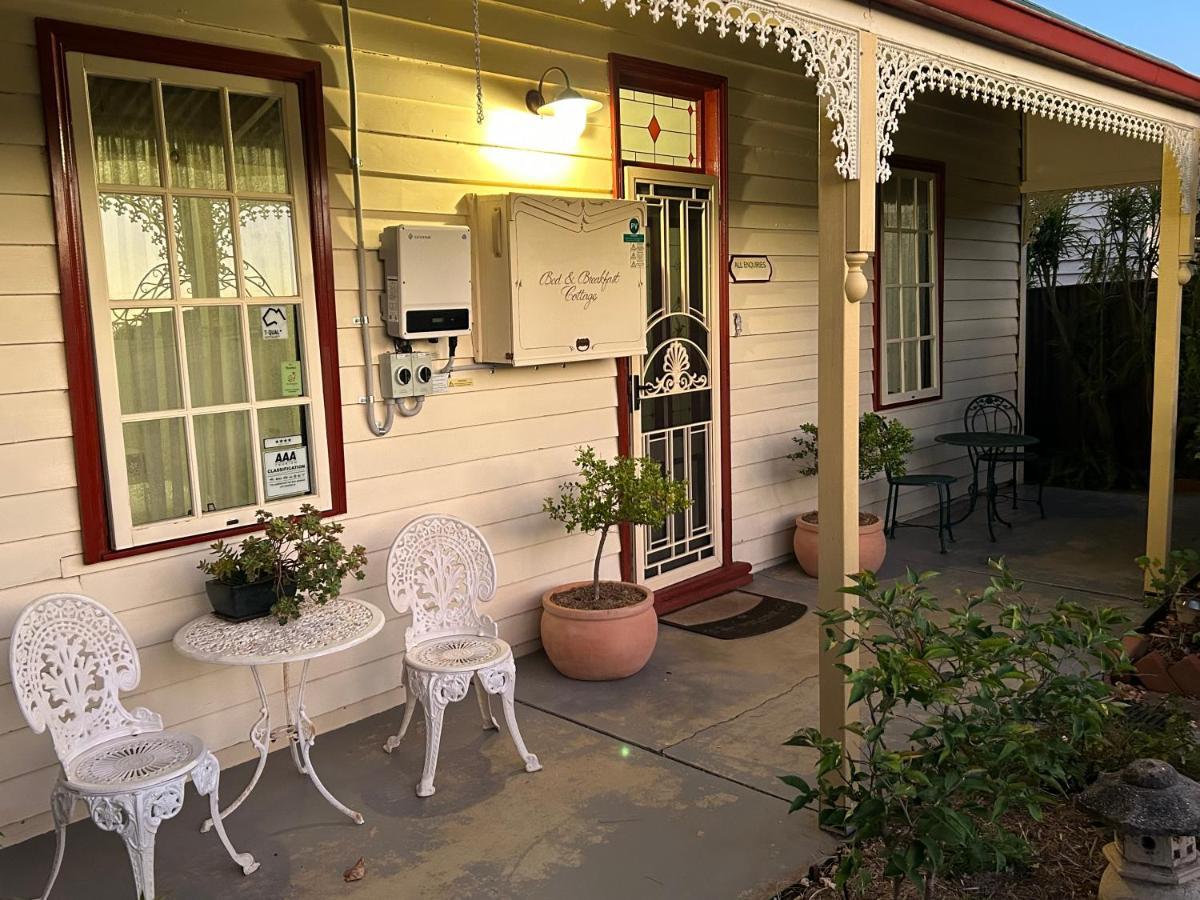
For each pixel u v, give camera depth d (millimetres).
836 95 2951
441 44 4082
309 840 3113
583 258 4453
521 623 4609
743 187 5625
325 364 3799
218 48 3408
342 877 2908
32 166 3045
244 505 3682
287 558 3398
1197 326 7949
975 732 2484
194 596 3475
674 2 2594
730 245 5574
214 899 2814
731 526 5750
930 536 6863
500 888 2834
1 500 3039
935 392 7516
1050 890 2744
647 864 2939
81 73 3129
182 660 3469
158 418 3424
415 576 3688
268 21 3535
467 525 3799
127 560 3314
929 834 2289
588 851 3018
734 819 3182
